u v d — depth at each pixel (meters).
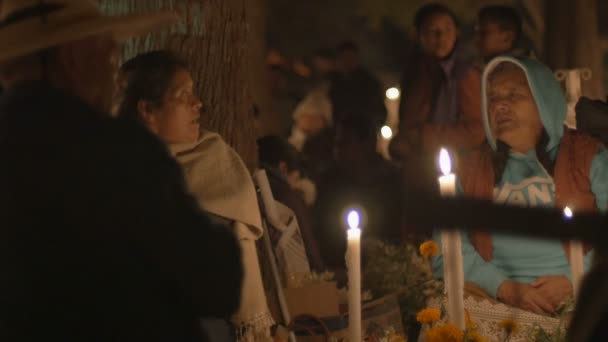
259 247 5.26
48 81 3.19
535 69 5.17
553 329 4.82
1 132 3.06
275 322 4.82
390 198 8.70
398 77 17.16
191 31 5.43
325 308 4.92
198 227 3.08
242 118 5.55
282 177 5.84
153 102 4.28
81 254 2.99
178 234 3.03
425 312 4.12
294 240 5.17
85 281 2.99
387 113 10.77
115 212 2.99
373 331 4.98
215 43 5.46
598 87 12.56
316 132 11.33
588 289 2.59
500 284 5.04
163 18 3.35
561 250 5.03
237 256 3.15
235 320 4.39
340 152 8.87
